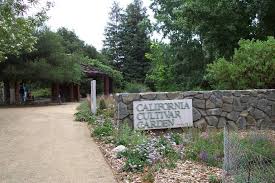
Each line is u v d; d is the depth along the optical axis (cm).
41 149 868
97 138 970
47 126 1279
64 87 3253
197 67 2403
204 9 1734
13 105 2531
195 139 868
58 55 2720
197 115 1095
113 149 810
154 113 1049
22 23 1492
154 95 1060
